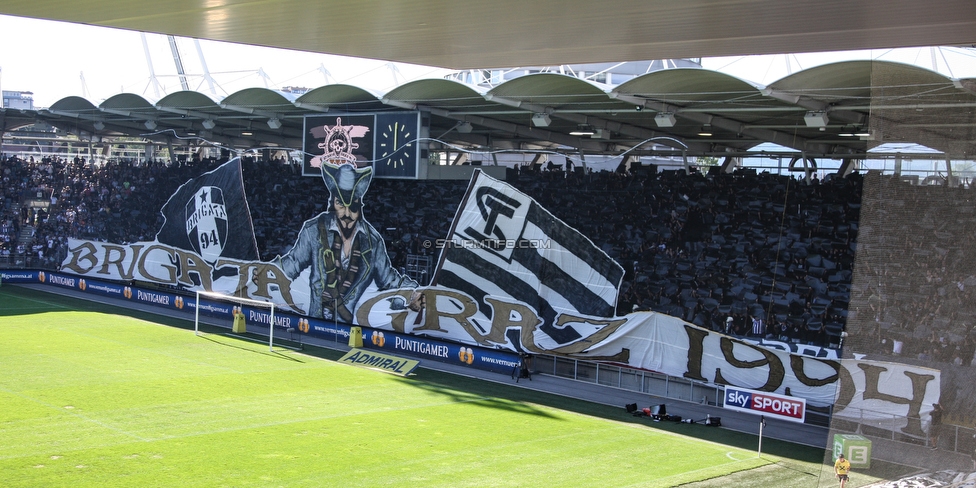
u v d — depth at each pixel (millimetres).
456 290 29516
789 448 18578
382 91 31234
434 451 16969
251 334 31766
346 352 29062
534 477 15469
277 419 19031
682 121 27438
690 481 15609
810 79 19562
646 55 14055
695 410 22422
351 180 32531
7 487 13344
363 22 11703
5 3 10531
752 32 11516
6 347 26125
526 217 28453
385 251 31406
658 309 28328
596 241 31438
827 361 21062
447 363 28031
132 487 13711
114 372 23297
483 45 13453
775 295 27141
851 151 29375
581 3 10406
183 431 17516
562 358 26562
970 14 9164
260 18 11445
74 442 16219
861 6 9406
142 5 10602
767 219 29516
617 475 15836
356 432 18203
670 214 31062
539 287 27750
